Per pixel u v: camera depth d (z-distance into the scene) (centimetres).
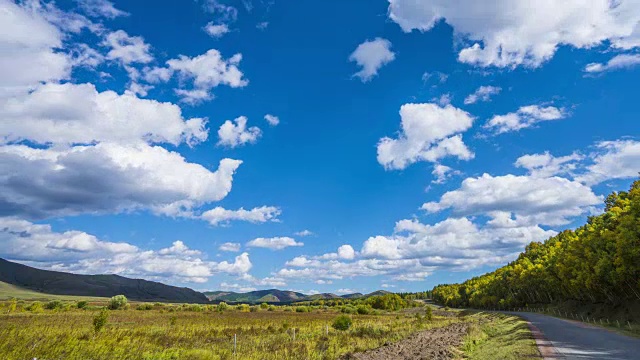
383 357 1917
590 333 2484
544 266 8706
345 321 3888
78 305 8469
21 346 1838
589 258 5450
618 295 5131
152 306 10062
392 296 16038
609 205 7162
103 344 2053
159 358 1877
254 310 11469
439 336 2716
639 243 4269
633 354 1564
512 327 3109
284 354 2127
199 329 3706
